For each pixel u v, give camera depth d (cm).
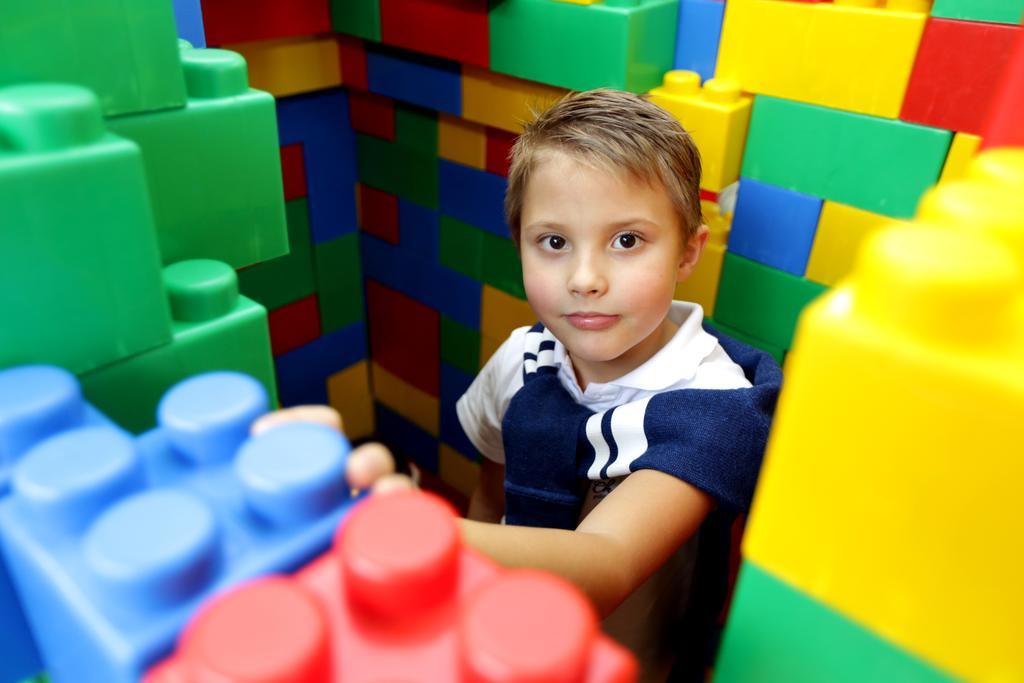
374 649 24
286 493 28
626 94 70
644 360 77
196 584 26
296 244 133
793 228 88
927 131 75
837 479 22
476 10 96
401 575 24
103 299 39
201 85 49
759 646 27
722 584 70
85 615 25
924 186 77
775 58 82
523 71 95
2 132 36
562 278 68
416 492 27
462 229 124
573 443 72
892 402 20
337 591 25
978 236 21
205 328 45
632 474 63
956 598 22
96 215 38
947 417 20
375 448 31
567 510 74
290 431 30
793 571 25
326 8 114
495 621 22
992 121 30
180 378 44
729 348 80
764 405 67
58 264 37
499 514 100
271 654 22
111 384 41
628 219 65
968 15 70
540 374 80
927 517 21
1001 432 19
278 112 120
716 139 85
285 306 136
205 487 30
